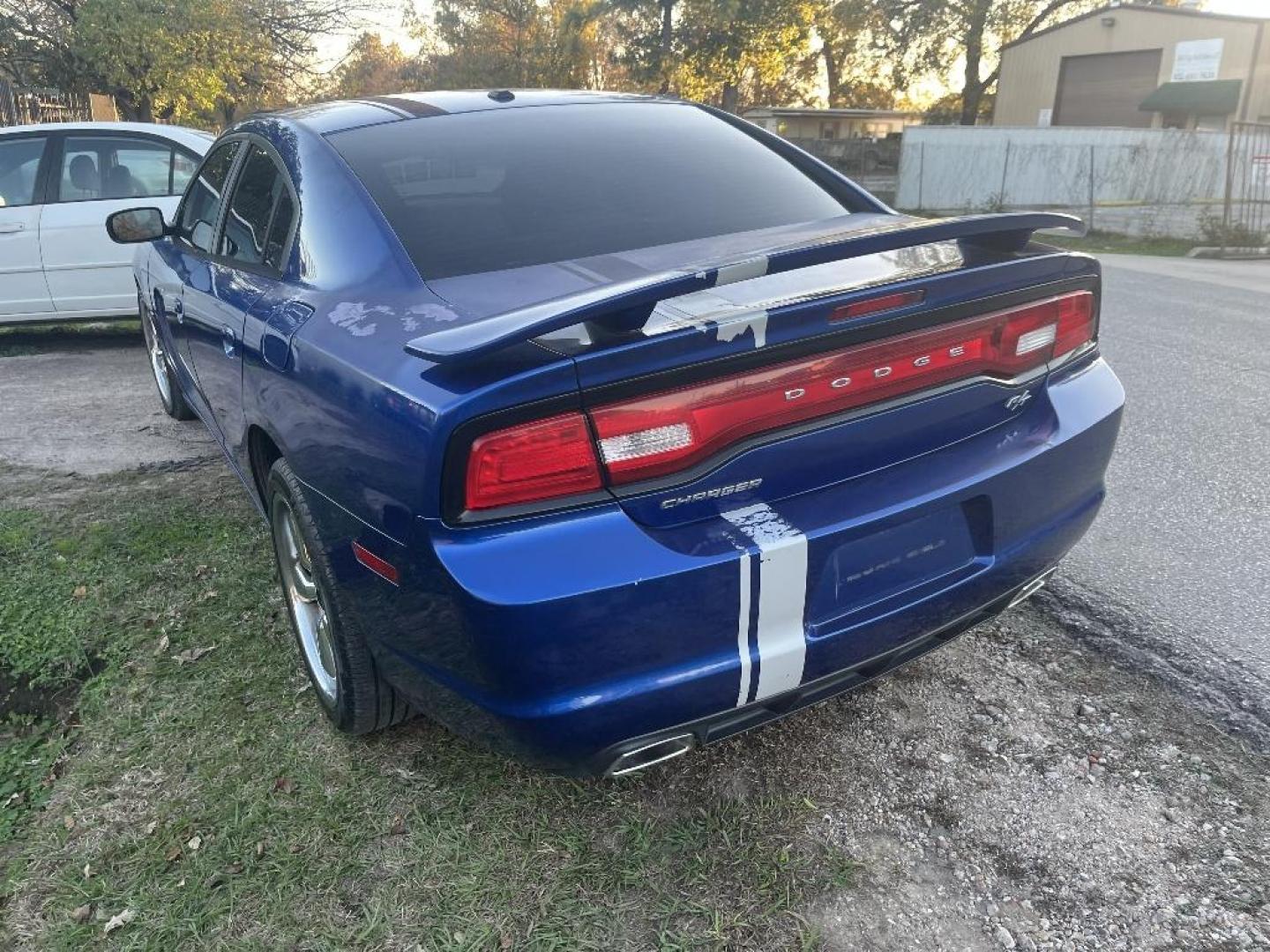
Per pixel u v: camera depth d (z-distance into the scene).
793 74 49.16
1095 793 2.32
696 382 1.79
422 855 2.18
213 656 2.98
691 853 2.17
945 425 2.13
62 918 2.05
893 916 2.00
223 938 1.99
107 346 7.59
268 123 3.16
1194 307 9.27
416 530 1.82
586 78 36.66
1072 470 2.38
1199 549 3.59
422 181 2.55
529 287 2.15
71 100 18.42
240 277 2.96
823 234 2.49
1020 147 24.50
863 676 2.16
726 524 1.86
